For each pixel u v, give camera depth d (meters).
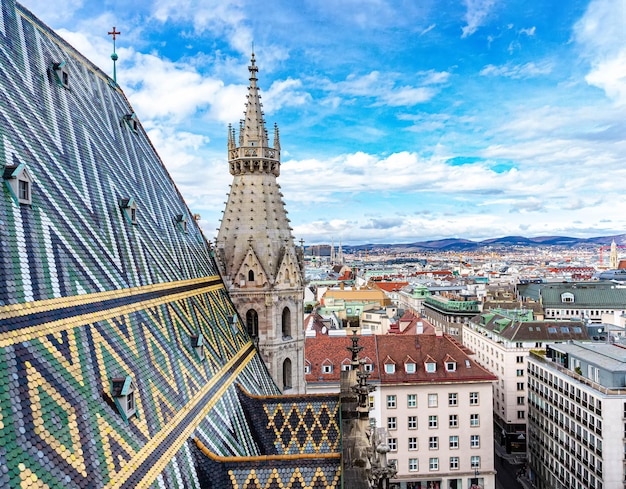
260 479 30.62
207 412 34.12
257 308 59.78
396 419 97.75
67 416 21.02
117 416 24.52
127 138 48.78
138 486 22.86
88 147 37.62
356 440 34.31
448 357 99.88
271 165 62.75
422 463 97.94
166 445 27.20
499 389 138.50
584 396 88.88
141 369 29.03
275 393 54.41
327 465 31.42
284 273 61.09
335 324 165.12
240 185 62.31
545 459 105.19
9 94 29.66
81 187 33.31
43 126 32.12
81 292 26.84
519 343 132.38
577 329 134.00
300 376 64.06
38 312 22.58
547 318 198.25
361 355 102.06
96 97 45.34
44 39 38.97
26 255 23.67
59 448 19.66
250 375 48.47
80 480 19.77
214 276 57.50
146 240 40.28
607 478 81.88
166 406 29.64
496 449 134.75
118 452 23.02
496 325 146.00
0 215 23.14
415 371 99.25
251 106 62.59
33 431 18.83
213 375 38.91
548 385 103.88
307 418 41.06
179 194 60.19
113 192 38.25
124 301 31.34
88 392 23.25
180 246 49.38
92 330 26.14
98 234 32.34
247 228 60.78
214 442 32.44
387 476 30.81
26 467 17.62
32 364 20.58
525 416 132.75
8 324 20.36
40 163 29.09
